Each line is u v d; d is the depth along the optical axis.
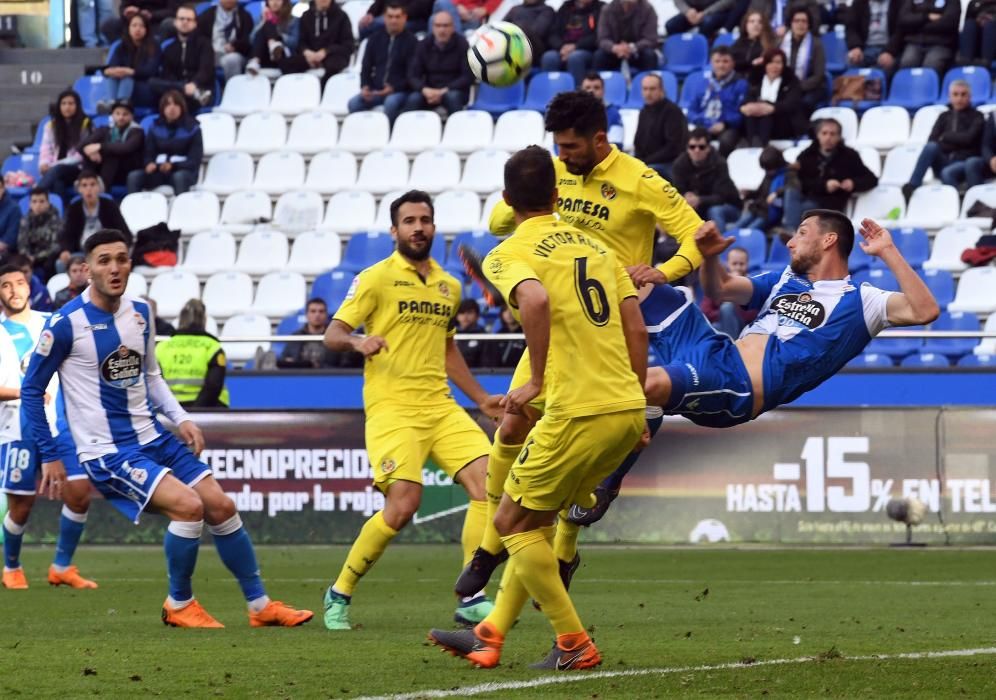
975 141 48.59
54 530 40.44
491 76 23.98
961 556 34.19
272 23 59.06
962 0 55.78
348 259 50.12
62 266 49.59
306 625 21.52
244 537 21.38
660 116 47.91
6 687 14.91
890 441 36.91
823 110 52.00
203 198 53.62
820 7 55.84
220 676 15.66
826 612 23.12
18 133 62.56
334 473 38.69
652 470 37.81
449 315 22.22
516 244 15.59
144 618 22.77
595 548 37.22
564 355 15.44
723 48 51.16
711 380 19.44
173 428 38.94
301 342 42.62
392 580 30.09
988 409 36.56
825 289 20.12
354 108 55.84
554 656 16.17
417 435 21.73
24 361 29.38
